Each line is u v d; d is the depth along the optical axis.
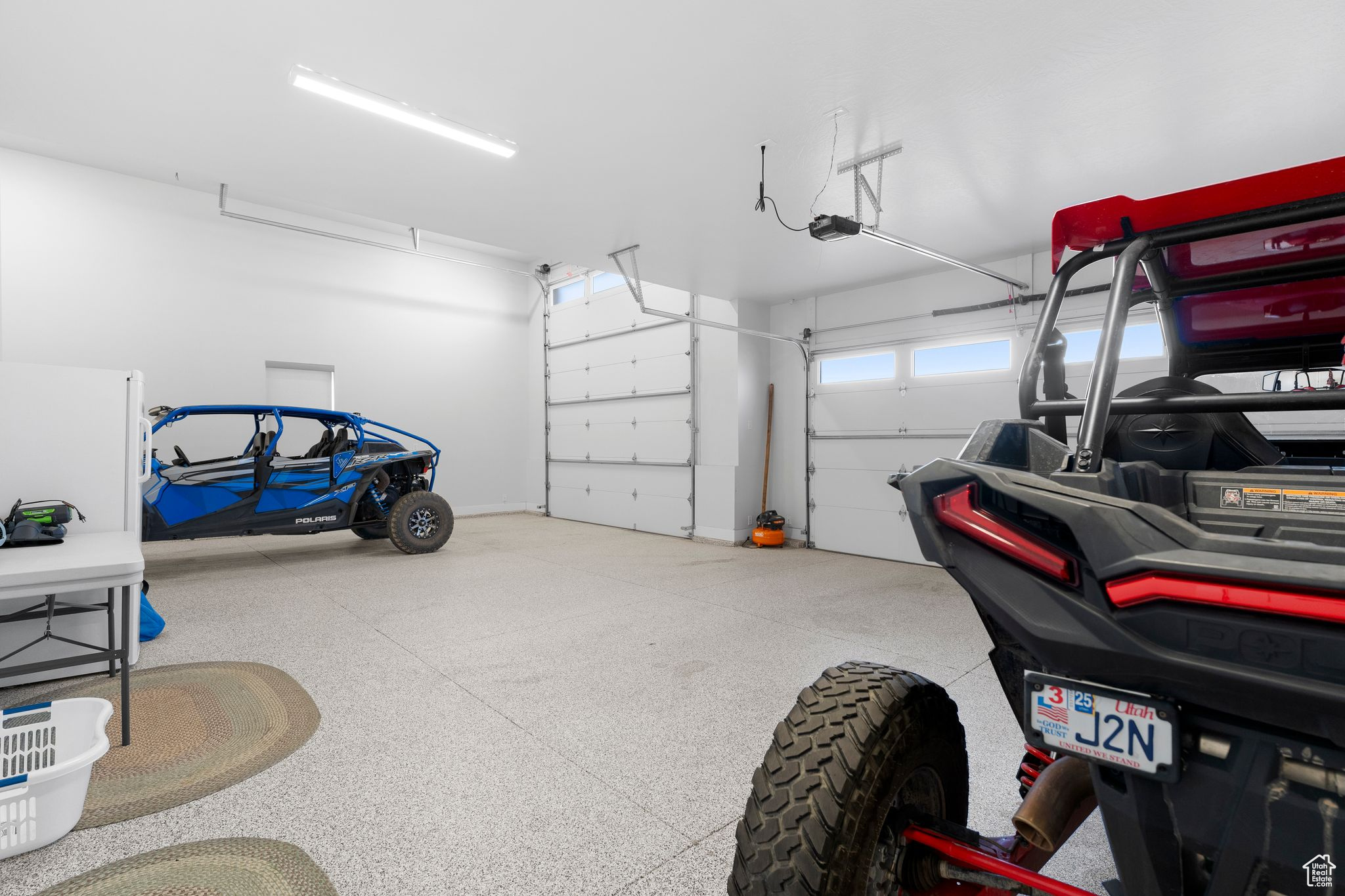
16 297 6.00
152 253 6.69
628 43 2.56
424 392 8.73
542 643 3.23
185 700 2.47
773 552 6.29
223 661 2.93
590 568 5.34
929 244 4.82
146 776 1.90
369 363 8.22
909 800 1.05
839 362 6.43
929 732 1.03
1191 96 2.78
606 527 8.36
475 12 2.40
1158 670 0.65
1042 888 0.84
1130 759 0.70
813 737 0.97
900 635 3.39
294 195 4.07
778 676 2.77
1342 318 1.38
